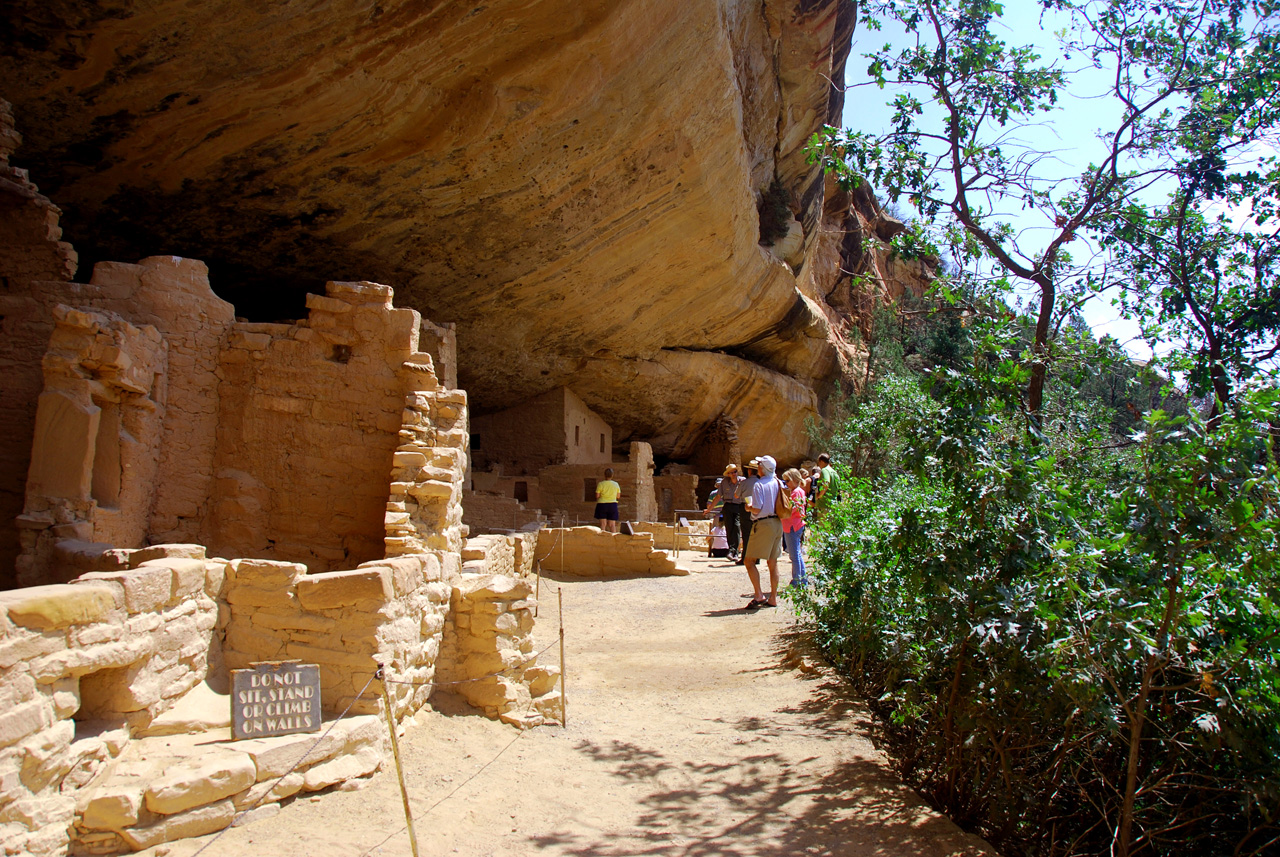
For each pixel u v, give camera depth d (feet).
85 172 28.09
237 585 13.78
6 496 20.80
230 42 24.25
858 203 91.50
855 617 19.48
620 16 29.60
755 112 48.01
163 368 21.88
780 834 12.83
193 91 25.55
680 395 67.26
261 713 12.11
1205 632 11.58
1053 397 23.95
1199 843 13.14
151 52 23.89
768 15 43.70
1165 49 27.50
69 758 9.87
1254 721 11.00
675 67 34.30
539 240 39.63
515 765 14.74
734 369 68.74
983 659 13.38
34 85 24.26
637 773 14.99
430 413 22.04
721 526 45.93
